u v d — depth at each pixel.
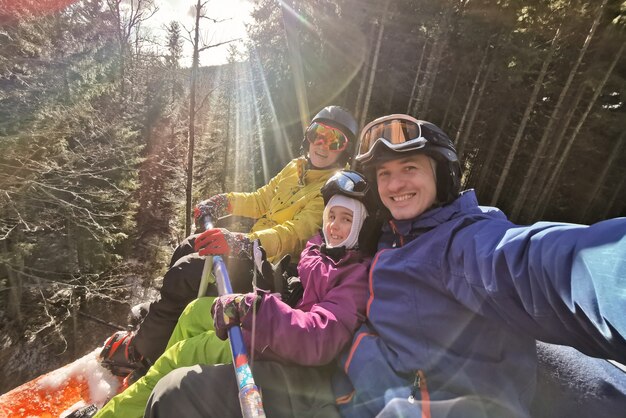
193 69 14.14
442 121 18.73
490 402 1.18
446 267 1.25
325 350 1.45
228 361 1.64
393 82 16.70
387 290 1.42
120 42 24.25
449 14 14.74
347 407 1.40
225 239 2.07
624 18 14.38
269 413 1.38
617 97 17.86
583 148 18.23
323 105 17.41
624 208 20.59
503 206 20.23
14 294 11.08
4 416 2.52
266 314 1.46
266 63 22.59
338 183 1.87
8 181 10.26
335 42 16.55
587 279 0.71
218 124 42.41
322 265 1.81
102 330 13.89
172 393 1.33
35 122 10.37
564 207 20.58
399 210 1.48
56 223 12.28
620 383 1.69
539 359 1.86
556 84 17.42
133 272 17.41
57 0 12.62
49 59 11.37
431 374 1.26
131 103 21.23
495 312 1.05
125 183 14.67
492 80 17.20
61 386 2.79
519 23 15.38
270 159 21.48
